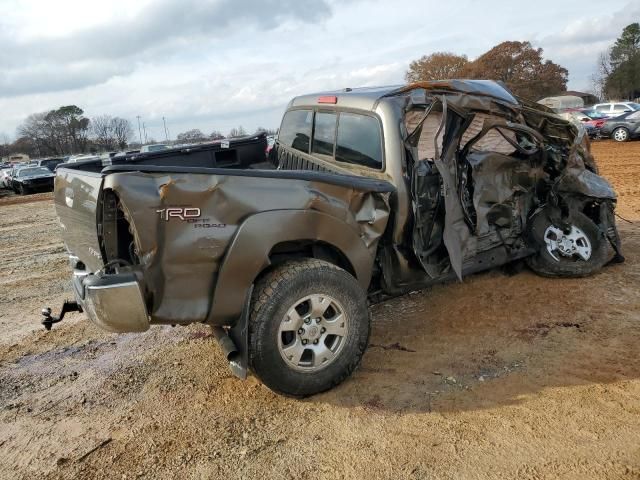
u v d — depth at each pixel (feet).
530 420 10.55
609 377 11.85
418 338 14.64
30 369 15.02
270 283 11.35
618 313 15.01
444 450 9.87
